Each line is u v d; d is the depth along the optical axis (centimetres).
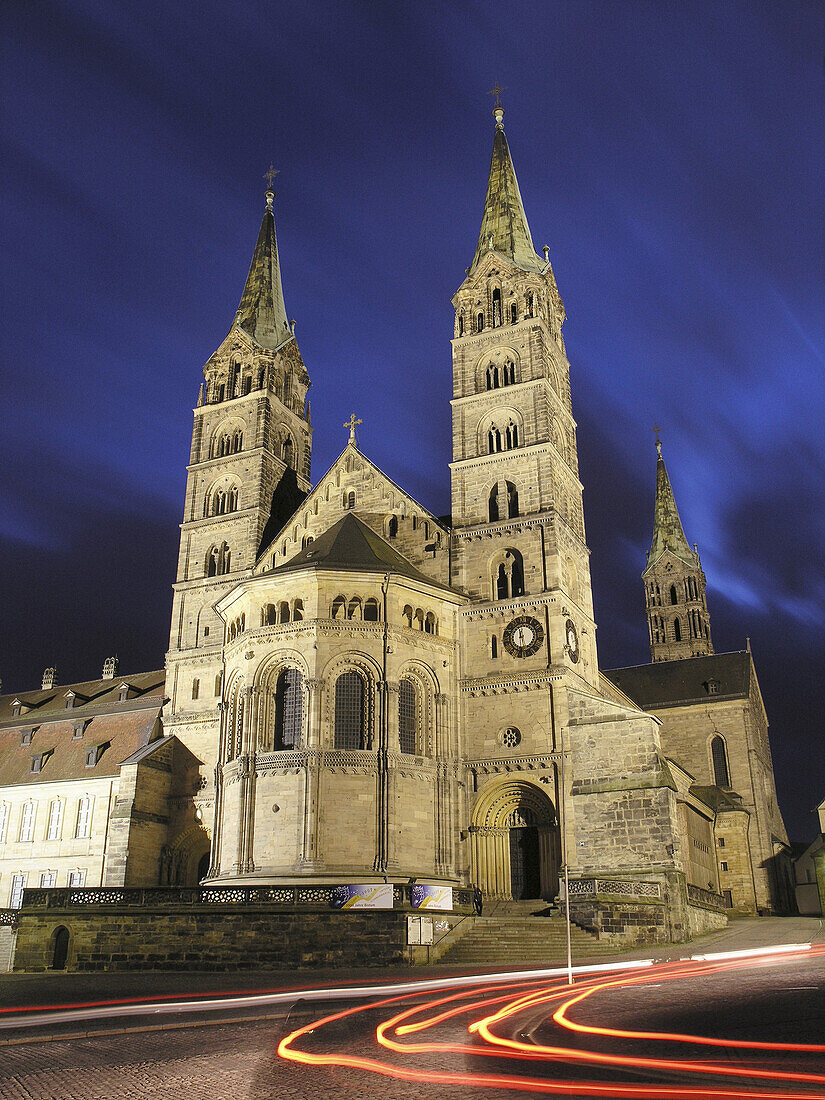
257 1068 1817
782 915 9694
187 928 4638
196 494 8694
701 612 14400
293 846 5831
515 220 8581
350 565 6438
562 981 3406
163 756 7588
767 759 11862
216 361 9131
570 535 7350
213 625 8088
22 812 8631
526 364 7612
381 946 4494
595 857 5997
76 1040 2216
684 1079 1557
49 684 11700
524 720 6506
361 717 6219
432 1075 1700
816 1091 1429
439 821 6281
